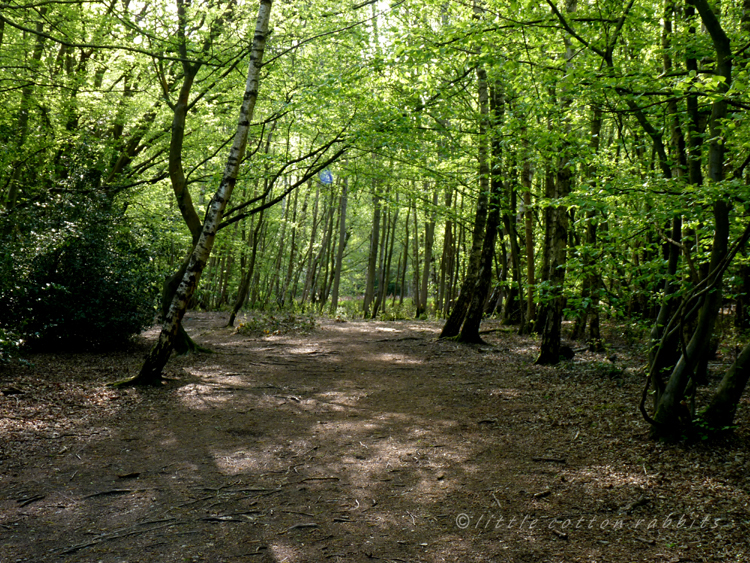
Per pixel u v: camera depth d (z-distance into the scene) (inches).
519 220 666.2
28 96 457.1
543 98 311.0
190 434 249.0
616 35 245.0
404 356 489.7
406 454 225.3
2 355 308.8
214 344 543.8
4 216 378.9
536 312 630.5
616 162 321.1
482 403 311.1
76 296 400.8
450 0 403.5
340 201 1065.5
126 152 537.3
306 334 641.0
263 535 154.6
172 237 620.7
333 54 469.7
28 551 141.6
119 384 318.7
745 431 217.6
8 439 219.9
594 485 183.6
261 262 1168.8
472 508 171.2
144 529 156.6
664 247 296.8
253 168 435.5
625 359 410.3
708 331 211.5
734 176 250.4
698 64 264.5
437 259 1312.7
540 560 138.2
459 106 490.0
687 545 140.9
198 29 446.9
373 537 153.6
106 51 498.3
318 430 261.6
